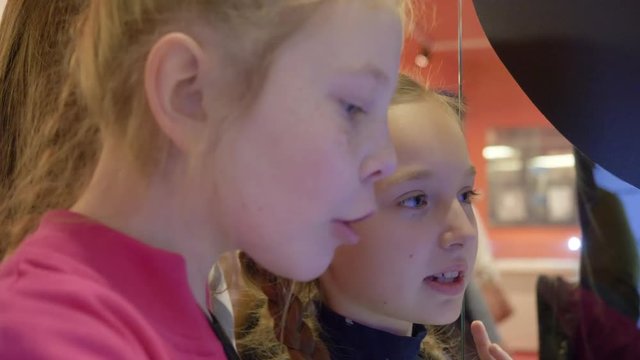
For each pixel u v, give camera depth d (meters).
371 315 0.68
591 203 0.83
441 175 0.64
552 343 0.81
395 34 0.43
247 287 0.67
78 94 0.43
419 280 0.65
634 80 0.54
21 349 0.32
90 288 0.36
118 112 0.40
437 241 0.65
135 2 0.39
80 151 0.43
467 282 0.67
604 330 0.83
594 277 0.84
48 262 0.37
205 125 0.39
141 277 0.39
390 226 0.64
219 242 0.42
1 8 0.63
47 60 0.47
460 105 0.66
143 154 0.40
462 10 0.62
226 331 0.59
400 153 0.63
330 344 0.68
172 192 0.41
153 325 0.38
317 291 0.71
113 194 0.41
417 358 0.70
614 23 0.53
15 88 0.50
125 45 0.39
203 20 0.39
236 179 0.40
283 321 0.67
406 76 0.64
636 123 0.55
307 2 0.40
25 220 0.46
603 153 0.58
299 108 0.40
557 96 0.59
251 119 0.39
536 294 0.81
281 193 0.40
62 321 0.33
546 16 0.57
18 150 0.49
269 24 0.39
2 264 0.40
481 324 0.67
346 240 0.44
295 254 0.41
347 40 0.41
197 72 0.38
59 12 0.46
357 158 0.42
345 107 0.42
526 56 0.59
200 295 0.44
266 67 0.39
